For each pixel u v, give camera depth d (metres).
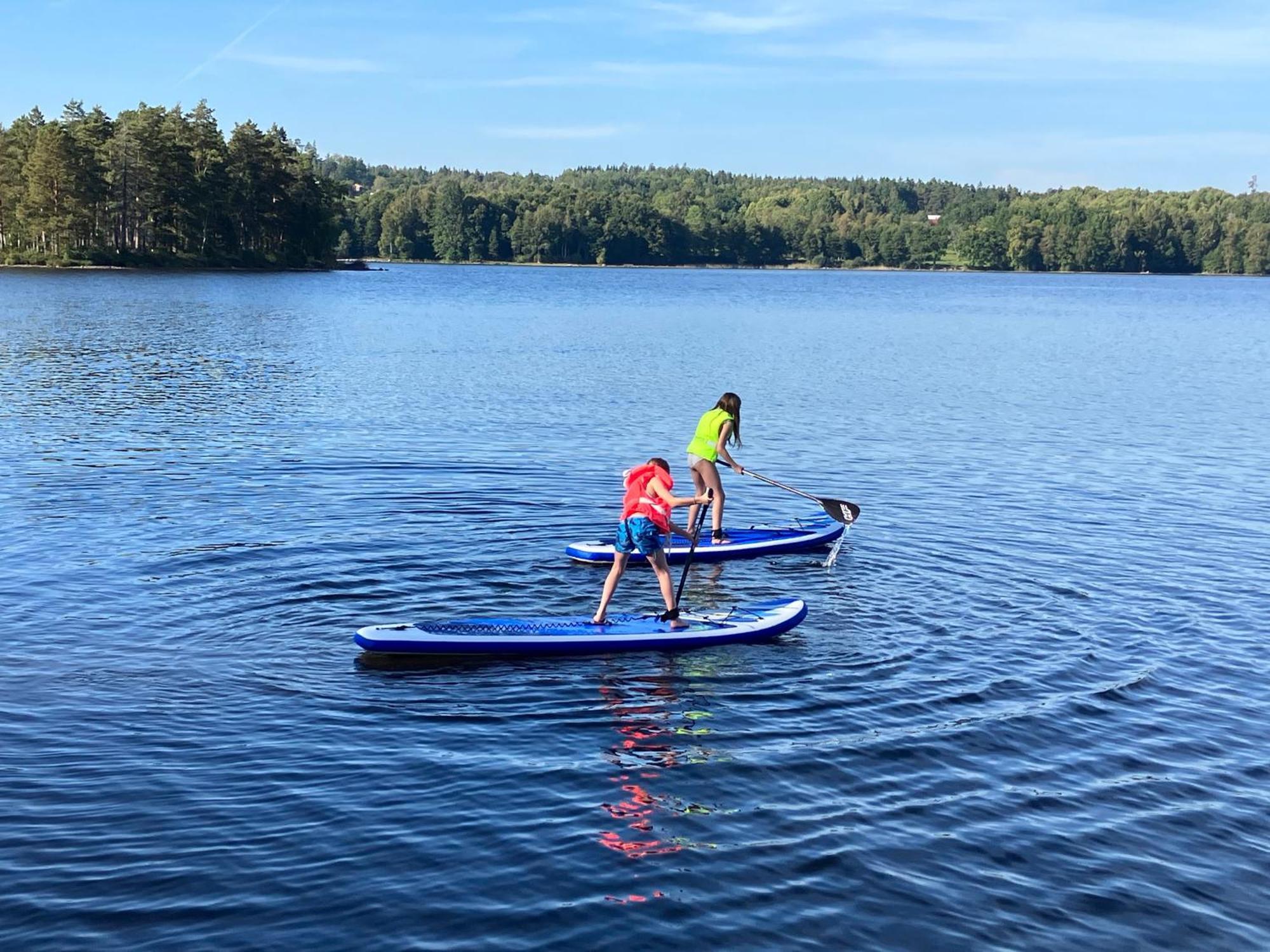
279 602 9.18
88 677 7.59
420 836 5.82
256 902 5.23
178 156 90.94
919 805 6.29
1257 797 6.50
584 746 6.88
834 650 8.55
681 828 5.98
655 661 8.29
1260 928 5.32
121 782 6.24
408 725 7.09
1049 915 5.36
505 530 11.58
